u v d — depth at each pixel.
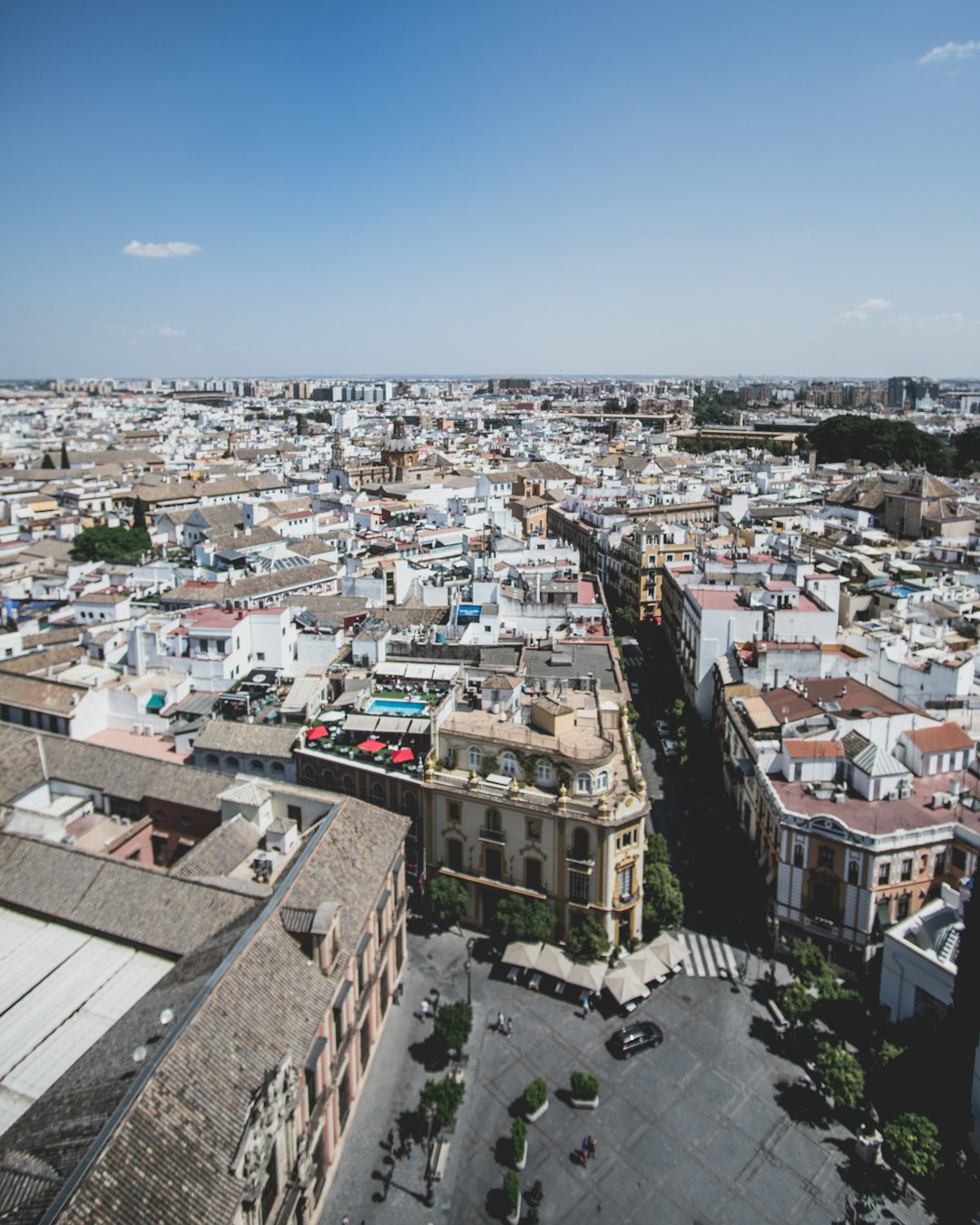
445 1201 63.84
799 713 104.94
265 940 61.69
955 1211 62.62
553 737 89.38
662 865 94.00
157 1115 47.09
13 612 169.12
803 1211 63.69
